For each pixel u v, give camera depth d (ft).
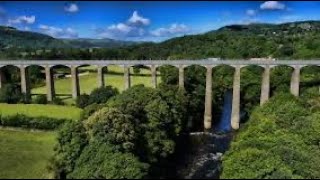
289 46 641.40
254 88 445.37
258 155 225.35
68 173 217.97
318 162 237.45
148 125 276.62
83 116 289.12
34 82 556.92
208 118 402.52
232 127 396.98
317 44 605.73
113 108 258.98
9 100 415.64
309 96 397.39
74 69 451.12
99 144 226.79
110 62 441.68
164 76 481.05
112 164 211.61
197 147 330.13
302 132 279.69
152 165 252.62
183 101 366.84
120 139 230.48
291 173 209.87
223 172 227.40
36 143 282.56
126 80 441.68
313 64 397.60
